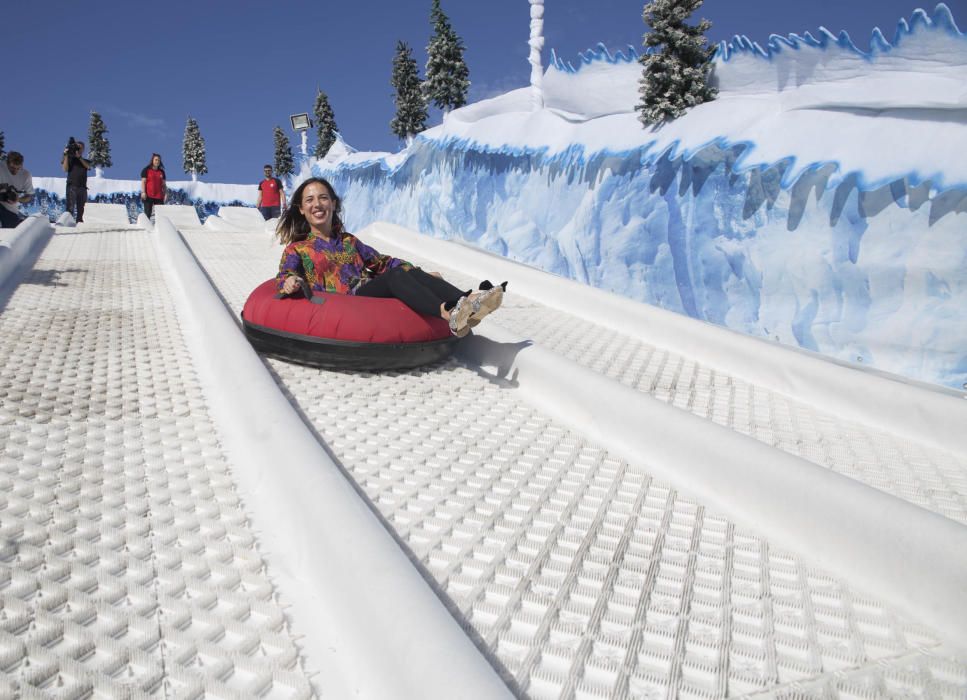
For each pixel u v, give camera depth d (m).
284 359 3.80
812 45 5.08
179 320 4.70
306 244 4.00
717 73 6.07
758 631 1.78
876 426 3.47
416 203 10.43
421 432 3.06
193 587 1.80
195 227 10.66
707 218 5.70
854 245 4.62
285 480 2.25
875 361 4.52
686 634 1.75
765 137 5.21
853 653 1.71
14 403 2.99
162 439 2.73
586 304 5.62
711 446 2.68
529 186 7.93
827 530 2.21
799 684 1.57
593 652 1.66
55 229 9.34
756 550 2.25
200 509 2.21
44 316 4.64
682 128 6.02
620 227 6.61
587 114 7.27
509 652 1.65
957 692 1.58
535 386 3.68
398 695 1.41
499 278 6.73
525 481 2.66
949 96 4.20
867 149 4.51
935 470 2.93
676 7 6.24
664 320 4.87
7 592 1.70
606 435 3.16
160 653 1.55
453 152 9.38
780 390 3.98
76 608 1.68
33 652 1.50
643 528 2.35
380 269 4.29
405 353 3.73
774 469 2.43
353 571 1.73
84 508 2.14
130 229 10.18
